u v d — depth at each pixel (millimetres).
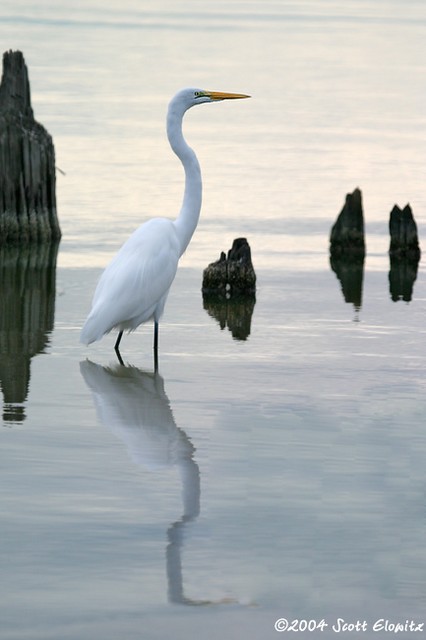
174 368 13656
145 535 8445
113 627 7113
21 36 68062
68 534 8414
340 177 29406
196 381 13055
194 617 7281
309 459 10305
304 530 8633
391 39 75125
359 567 8023
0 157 21328
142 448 10484
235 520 8789
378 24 87000
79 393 12398
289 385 12930
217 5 107438
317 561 8094
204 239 22578
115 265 13938
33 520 8656
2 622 7129
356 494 9422
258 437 10945
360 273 20141
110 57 58406
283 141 35094
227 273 18016
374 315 16906
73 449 10398
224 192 27141
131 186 27609
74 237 22516
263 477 9789
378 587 7738
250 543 8367
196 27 79250
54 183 21969
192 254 21312
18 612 7254
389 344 15070
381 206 26250
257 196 26844
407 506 9172
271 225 24031
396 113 42312
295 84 50312
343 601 7539
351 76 54156
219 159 31547
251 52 63719
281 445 10711
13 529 8469
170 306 17250
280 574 7887
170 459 10203
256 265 20516
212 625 7195
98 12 93000
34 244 21797
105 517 8766
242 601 7500
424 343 15164
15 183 21516
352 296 18266
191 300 17703
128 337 15320
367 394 12602
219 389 12711
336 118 40594
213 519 8805
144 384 12867
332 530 8648
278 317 16672
